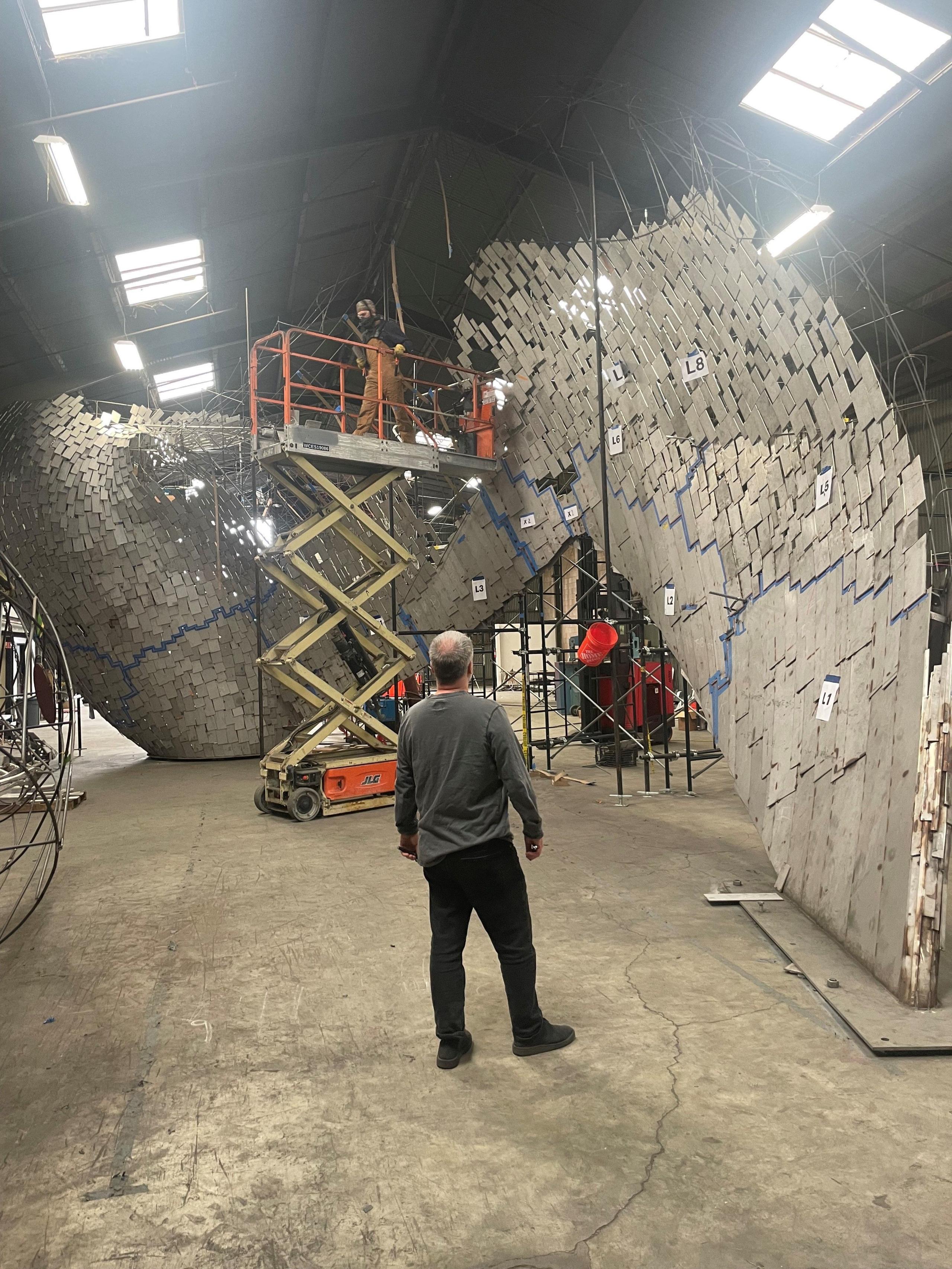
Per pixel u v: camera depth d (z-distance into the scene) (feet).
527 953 8.90
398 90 27.73
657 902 14.28
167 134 25.05
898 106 24.02
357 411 51.80
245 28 21.89
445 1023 8.68
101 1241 6.17
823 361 13.48
